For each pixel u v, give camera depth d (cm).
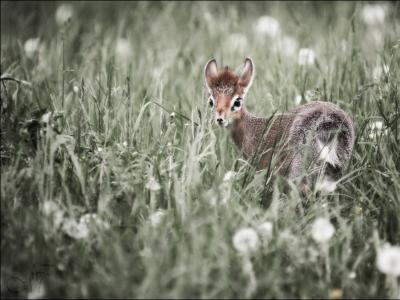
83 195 846
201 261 731
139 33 1727
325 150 948
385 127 1015
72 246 777
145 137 1005
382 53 1218
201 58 1497
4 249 771
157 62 1511
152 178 864
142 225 821
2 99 1028
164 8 1873
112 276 727
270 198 930
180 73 1445
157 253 748
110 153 902
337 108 979
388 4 1686
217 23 1789
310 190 938
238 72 1272
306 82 1243
